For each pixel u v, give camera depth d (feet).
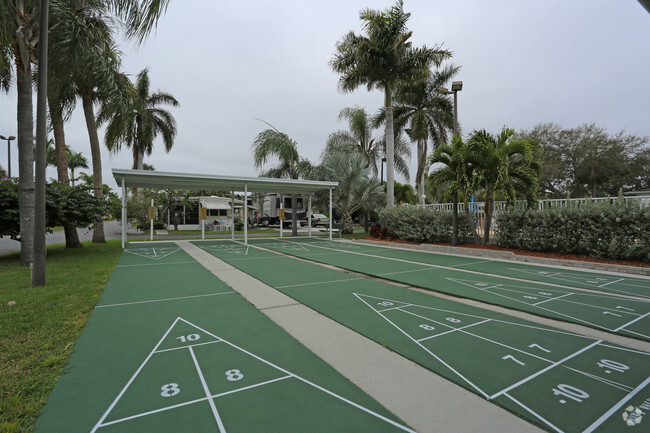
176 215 106.73
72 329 13.42
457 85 52.13
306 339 12.66
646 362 10.65
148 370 10.12
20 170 28.37
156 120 88.79
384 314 15.76
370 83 58.44
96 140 50.21
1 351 11.33
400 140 78.28
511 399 8.56
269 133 67.46
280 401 8.49
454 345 12.05
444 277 24.47
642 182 81.30
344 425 7.51
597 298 18.43
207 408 8.16
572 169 84.69
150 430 7.31
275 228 110.22
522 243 34.96
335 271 27.40
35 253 21.09
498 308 16.75
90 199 38.96
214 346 11.96
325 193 73.36
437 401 8.50
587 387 9.14
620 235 27.96
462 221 43.06
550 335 13.00
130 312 15.96
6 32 22.82
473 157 36.52
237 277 24.80
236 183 54.03
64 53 29.66
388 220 53.42
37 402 8.36
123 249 43.55
